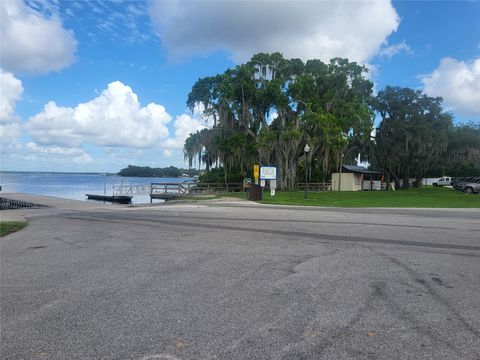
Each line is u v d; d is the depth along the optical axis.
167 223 13.63
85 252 8.29
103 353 3.46
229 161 41.62
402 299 4.95
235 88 38.75
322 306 4.68
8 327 4.08
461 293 5.23
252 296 5.08
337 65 44.09
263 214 17.28
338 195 34.72
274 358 3.35
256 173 30.55
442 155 51.50
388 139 47.25
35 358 3.38
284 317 4.31
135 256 7.79
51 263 7.20
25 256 7.93
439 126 47.31
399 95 47.19
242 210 19.75
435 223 13.77
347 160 54.28
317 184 44.75
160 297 5.05
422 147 46.06
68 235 10.88
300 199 28.77
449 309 4.58
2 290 5.45
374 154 48.78
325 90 42.56
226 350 3.51
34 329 4.02
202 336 3.81
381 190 47.28
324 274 6.25
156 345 3.62
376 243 9.29
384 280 5.88
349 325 4.08
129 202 38.56
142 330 3.96
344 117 41.47
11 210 20.16
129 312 4.50
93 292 5.30
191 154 45.56
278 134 40.53
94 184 89.50
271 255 7.82
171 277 6.09
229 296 5.08
